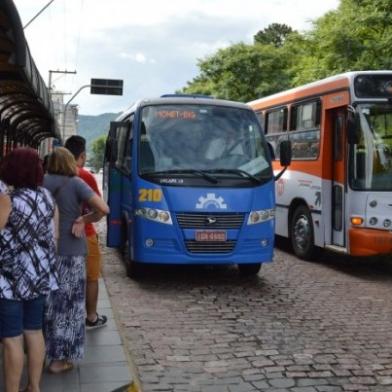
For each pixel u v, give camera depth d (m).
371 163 10.08
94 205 5.21
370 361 6.02
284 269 11.03
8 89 11.70
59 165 5.25
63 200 5.19
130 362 5.64
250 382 5.44
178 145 9.31
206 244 8.99
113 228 10.49
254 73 41.81
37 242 4.24
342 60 21.78
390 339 6.77
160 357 6.09
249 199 9.14
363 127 10.09
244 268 10.19
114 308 7.88
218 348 6.38
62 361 5.22
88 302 6.52
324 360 6.04
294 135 12.52
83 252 5.27
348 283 9.85
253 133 9.72
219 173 9.18
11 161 4.28
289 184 12.59
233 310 7.96
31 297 4.21
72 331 5.17
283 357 6.11
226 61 42.38
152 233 8.94
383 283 9.91
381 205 10.02
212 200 8.98
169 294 8.83
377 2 20.91
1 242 4.15
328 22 23.94
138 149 9.25
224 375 5.61
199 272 10.53
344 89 10.38
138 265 9.65
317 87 11.51
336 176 10.88
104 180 14.91
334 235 10.95
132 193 9.18
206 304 8.26
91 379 5.09
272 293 9.00
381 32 21.88
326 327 7.21
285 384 5.40
